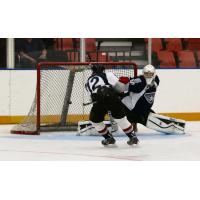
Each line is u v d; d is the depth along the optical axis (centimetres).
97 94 1939
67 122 2473
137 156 1858
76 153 1917
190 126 2634
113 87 1956
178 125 2361
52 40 2862
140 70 2888
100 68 1986
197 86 2862
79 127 2319
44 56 2830
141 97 2259
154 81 2230
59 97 2469
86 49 2986
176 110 2850
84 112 2567
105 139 2031
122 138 2245
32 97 2725
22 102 2719
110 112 2102
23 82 2716
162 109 2838
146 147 2033
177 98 2847
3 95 2703
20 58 2788
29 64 2800
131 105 2272
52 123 2459
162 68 2822
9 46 2734
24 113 2723
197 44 3145
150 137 2280
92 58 2958
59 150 1977
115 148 2012
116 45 3023
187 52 3080
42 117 2452
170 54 3045
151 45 2997
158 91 2825
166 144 2100
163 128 2334
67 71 2464
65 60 2853
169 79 2833
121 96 2180
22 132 2367
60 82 2464
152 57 3014
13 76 2706
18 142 2152
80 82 2552
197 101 2867
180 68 2836
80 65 2383
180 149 1995
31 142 2150
